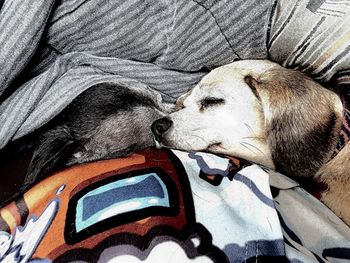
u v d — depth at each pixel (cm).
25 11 68
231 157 67
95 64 77
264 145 69
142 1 73
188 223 52
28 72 78
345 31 69
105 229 51
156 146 71
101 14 73
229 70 72
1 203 73
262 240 53
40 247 52
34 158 75
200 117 70
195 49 76
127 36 74
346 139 69
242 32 74
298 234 58
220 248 50
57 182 63
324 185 70
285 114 69
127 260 48
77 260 49
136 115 75
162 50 76
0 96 74
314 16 71
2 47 69
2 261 55
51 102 74
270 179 62
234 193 59
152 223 51
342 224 65
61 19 73
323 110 69
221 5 74
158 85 78
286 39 72
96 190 58
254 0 74
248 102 69
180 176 60
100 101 75
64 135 75
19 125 74
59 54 78
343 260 58
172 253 49
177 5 74
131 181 58
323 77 72
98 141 74
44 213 58
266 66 72
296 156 69
